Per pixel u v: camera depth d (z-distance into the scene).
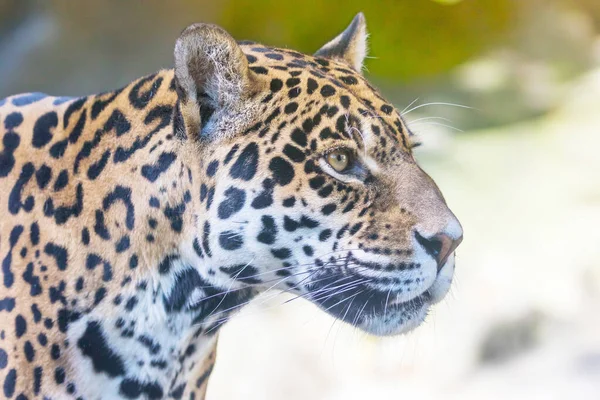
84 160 7.88
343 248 7.49
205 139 7.47
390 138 7.68
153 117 7.77
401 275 7.54
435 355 17.80
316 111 7.38
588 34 29.44
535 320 18.45
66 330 7.62
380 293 7.63
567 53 28.72
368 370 17.39
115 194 7.70
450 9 27.36
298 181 7.34
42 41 23.38
